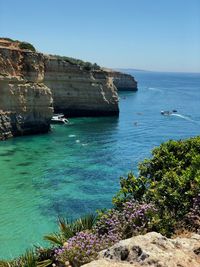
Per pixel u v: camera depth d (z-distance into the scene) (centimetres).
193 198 1260
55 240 1316
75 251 1108
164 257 752
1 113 6169
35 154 5259
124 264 732
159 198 1289
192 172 1364
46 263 1202
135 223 1205
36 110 6744
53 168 4575
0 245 2564
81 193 3684
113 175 4359
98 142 6372
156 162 1555
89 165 4788
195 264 753
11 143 5912
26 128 6600
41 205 3331
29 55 7356
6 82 6362
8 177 4128
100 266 723
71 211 3212
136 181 1454
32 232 2784
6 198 3475
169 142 1672
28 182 3978
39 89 6775
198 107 13312
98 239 1153
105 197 3597
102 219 1293
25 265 1227
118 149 5884
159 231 1148
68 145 5991
